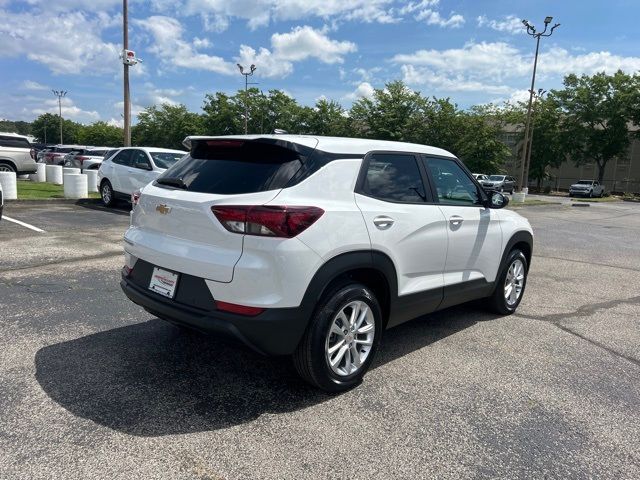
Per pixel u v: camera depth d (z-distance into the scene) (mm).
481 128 49750
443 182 4395
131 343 4148
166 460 2602
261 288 2961
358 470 2600
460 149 48938
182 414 3074
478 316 5453
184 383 3488
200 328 3117
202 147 3715
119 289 5691
